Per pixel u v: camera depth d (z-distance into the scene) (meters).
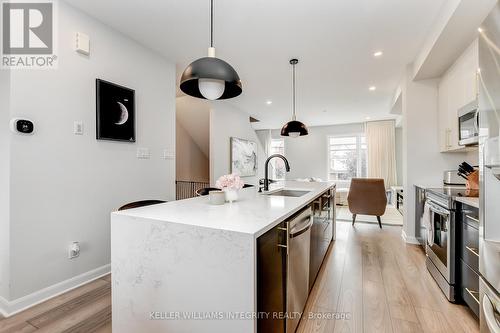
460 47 2.40
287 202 1.78
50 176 1.98
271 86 4.23
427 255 2.52
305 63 3.32
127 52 2.63
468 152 3.10
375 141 7.12
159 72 3.04
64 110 2.07
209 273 1.11
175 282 1.20
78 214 2.17
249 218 1.27
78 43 2.14
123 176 2.58
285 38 2.68
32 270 1.88
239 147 5.93
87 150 2.24
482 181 1.20
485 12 1.87
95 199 2.31
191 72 1.51
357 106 5.58
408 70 3.35
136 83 2.73
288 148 8.47
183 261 1.18
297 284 1.54
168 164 3.14
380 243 3.41
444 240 2.07
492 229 1.16
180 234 1.18
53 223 2.00
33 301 1.88
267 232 1.18
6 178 1.77
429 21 2.33
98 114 2.30
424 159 3.29
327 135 7.92
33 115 1.88
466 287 1.80
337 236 3.77
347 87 4.27
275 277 1.27
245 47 2.88
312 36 2.63
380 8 2.16
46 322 1.68
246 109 5.98
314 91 4.52
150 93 2.90
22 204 1.82
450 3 1.95
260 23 2.39
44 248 1.94
